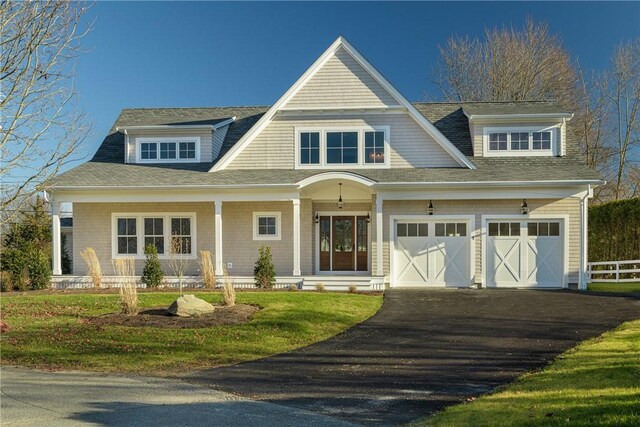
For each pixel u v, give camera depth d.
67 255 26.17
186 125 21.61
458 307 14.53
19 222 25.80
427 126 19.83
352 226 20.81
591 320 12.18
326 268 20.83
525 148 20.52
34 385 7.77
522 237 18.86
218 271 18.97
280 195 18.97
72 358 9.40
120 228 20.78
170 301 14.87
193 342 10.46
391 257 19.14
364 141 20.19
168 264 20.55
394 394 7.16
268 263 18.69
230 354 9.73
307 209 20.44
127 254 20.69
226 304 14.01
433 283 19.11
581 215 18.39
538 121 20.45
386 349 9.99
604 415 5.55
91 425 5.95
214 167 20.33
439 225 19.22
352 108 20.09
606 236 23.67
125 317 12.64
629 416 5.46
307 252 20.33
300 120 20.42
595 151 37.78
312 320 12.38
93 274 18.73
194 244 20.59
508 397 6.63
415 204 19.14
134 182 19.34
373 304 14.94
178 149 21.78
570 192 18.22
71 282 19.22
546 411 5.88
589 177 18.05
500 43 39.78
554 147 20.39
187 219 20.70
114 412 6.43
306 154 20.39
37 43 11.82
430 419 6.01
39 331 11.31
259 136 20.56
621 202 22.80
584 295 16.48
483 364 8.71
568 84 39.06
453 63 41.75
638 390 6.41
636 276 21.64
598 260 24.08
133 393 7.32
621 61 36.69
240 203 20.61
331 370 8.57
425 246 19.22
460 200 18.97
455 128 22.12
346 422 6.01
